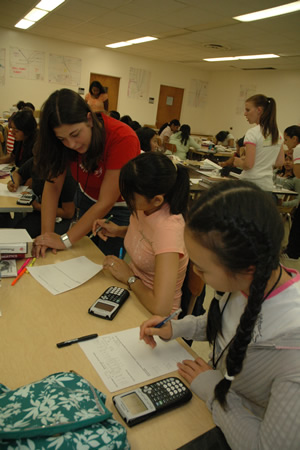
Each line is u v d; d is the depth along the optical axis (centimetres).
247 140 305
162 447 63
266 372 66
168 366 84
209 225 57
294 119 803
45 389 59
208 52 714
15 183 238
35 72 797
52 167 145
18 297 105
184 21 494
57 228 218
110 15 516
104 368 80
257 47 601
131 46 768
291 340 61
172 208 111
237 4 391
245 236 54
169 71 962
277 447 55
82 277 121
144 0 421
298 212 326
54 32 713
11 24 694
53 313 99
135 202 109
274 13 410
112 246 174
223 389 68
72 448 50
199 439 65
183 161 473
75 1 470
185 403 73
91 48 838
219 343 85
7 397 58
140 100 949
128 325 97
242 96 934
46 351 83
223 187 60
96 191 173
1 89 778
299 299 63
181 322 95
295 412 54
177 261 107
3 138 418
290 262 339
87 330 93
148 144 335
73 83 848
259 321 65
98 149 136
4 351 81
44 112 126
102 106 457
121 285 120
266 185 321
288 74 807
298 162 324
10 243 126
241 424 64
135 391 72
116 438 53
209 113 1056
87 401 58
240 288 62
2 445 49
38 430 49
